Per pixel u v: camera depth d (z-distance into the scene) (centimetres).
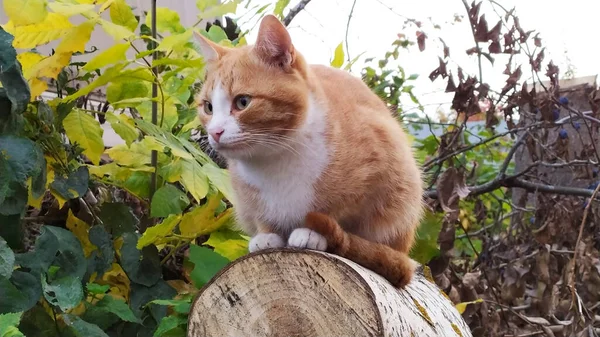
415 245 121
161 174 103
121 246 95
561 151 151
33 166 77
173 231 104
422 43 140
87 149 97
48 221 104
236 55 82
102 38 142
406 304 72
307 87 80
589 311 142
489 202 199
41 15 87
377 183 78
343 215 78
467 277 141
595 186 150
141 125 96
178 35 95
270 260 69
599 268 141
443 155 148
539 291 148
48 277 81
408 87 165
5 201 77
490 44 135
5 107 77
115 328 92
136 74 96
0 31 77
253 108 77
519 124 157
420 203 88
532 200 201
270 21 79
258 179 80
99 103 133
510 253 162
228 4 111
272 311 69
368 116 82
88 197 105
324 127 77
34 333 82
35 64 91
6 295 71
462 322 87
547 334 147
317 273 67
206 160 104
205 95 84
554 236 146
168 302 84
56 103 95
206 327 72
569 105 155
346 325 65
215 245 98
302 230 74
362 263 76
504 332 152
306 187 77
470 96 135
